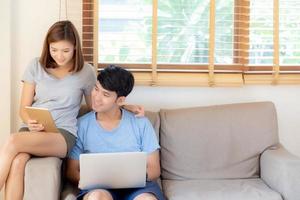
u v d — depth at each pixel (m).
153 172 2.12
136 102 2.70
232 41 2.72
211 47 2.65
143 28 2.66
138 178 1.92
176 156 2.40
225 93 2.76
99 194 1.78
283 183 2.13
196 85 2.68
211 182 2.32
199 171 2.40
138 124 2.20
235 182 2.33
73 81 2.29
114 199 1.96
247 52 2.71
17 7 2.53
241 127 2.46
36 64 2.31
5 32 2.47
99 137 2.17
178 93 2.72
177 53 2.70
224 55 2.72
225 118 2.46
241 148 2.44
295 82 2.75
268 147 2.45
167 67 2.70
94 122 2.20
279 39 2.72
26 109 2.05
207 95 2.74
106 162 1.85
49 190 1.84
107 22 2.64
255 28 2.71
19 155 1.91
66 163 2.16
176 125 2.43
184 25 2.69
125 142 2.16
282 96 2.79
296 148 2.84
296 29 2.76
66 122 2.24
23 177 1.88
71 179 2.11
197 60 2.72
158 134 2.43
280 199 2.09
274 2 2.66
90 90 2.36
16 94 2.58
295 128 2.82
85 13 2.60
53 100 2.27
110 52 2.66
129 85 2.11
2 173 1.89
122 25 2.65
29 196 1.84
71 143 2.14
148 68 2.68
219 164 2.41
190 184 2.28
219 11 2.69
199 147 2.41
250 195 2.10
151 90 2.70
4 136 2.53
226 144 2.43
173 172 2.39
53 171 1.85
